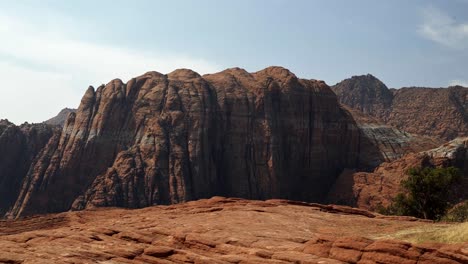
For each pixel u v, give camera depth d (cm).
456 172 6150
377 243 2388
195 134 13000
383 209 7131
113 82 14412
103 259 2520
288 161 13888
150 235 3059
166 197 11831
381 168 12950
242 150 13462
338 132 14875
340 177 13438
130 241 2991
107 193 11650
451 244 2286
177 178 12006
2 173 13800
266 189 13038
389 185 11844
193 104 13588
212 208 4300
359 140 15162
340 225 3466
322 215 3947
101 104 13862
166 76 14850
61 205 12225
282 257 2444
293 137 14125
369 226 3403
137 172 12031
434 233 2595
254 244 2770
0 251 2488
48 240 2980
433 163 11962
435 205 6153
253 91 14525
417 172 6234
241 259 2453
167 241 2947
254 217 3719
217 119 13762
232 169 13225
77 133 13312
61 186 12506
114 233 3145
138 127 13362
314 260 2356
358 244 2439
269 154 13388
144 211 5038
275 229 3228
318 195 13638
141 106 13712
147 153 12456
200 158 12650
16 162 14212
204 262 2477
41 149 14225
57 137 13850
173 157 12381
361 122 16062
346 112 15662
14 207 12456
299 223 3491
